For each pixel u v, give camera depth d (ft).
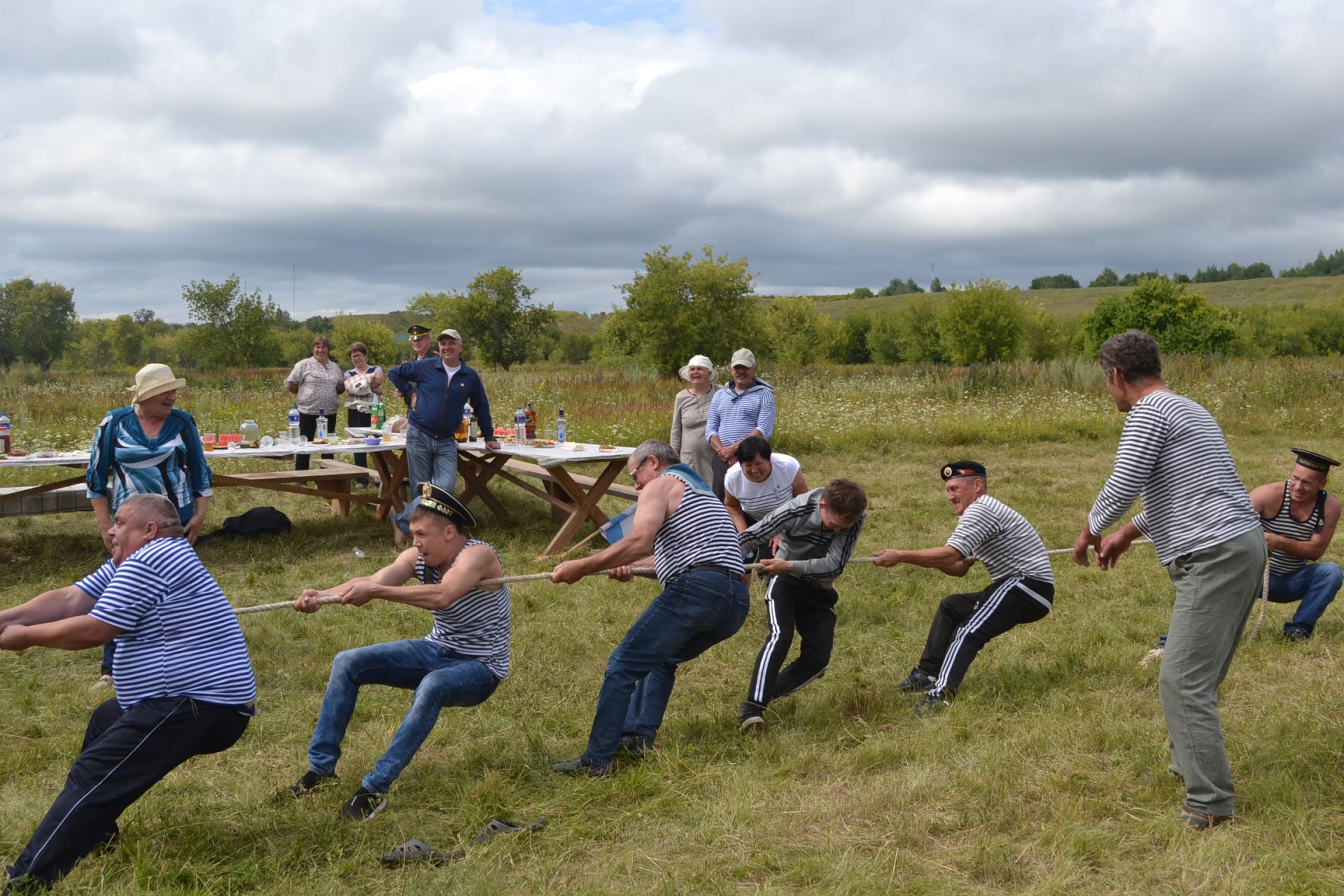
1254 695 16.17
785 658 16.22
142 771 11.10
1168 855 11.12
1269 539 18.86
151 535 11.76
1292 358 83.30
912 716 15.89
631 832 12.16
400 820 12.50
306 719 16.10
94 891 10.62
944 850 11.57
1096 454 48.01
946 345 165.27
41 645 10.76
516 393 71.72
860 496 15.75
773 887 10.67
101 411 59.26
